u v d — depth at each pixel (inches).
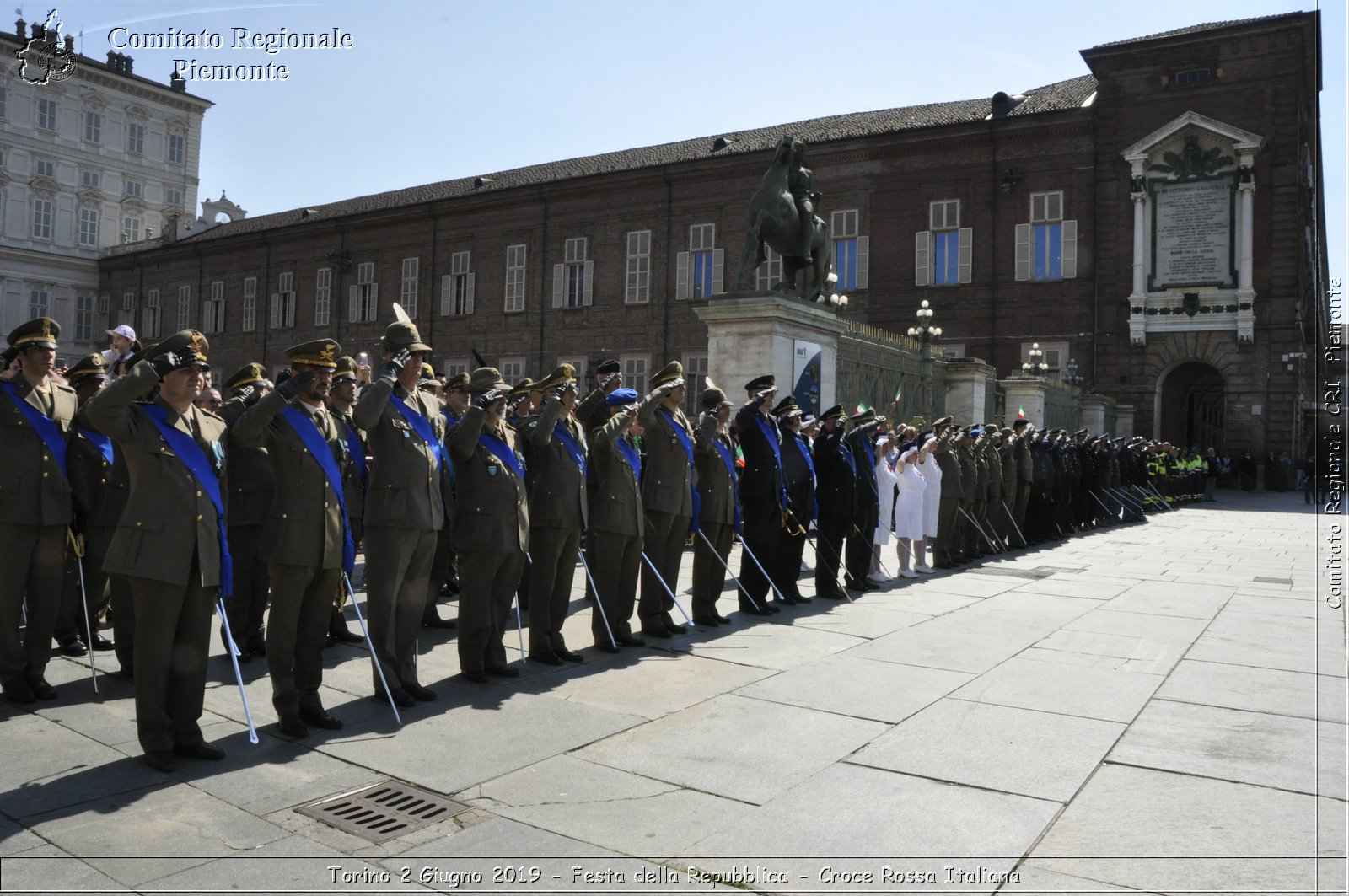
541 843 170.6
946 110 1519.4
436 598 354.3
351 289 1939.0
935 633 351.6
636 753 216.8
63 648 308.5
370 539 251.3
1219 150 1246.9
